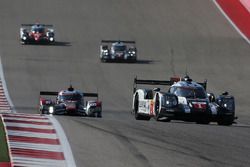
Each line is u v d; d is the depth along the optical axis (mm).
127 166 46812
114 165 46938
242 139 64375
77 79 171875
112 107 137375
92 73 180500
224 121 92062
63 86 162875
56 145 53875
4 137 56312
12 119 67375
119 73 182250
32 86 161125
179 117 89812
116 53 198000
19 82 165000
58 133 59656
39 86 161500
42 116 72812
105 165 46844
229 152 54969
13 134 57906
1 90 154250
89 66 189750
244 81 178125
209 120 91438
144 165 47406
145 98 98375
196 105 90688
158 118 91500
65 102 107000
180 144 57750
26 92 153625
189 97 93000
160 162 48719
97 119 75438
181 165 48031
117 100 148000
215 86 171000
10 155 49094
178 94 93562
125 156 50375
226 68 193000
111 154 50969
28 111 126688
